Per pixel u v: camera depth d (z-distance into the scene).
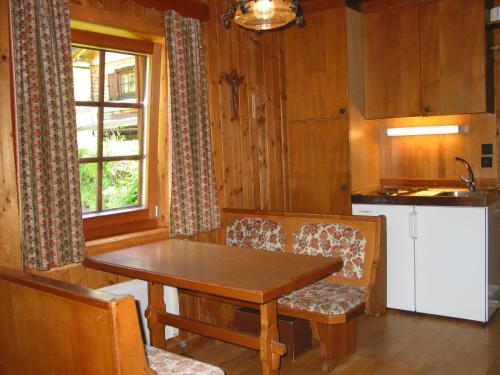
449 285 3.42
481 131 3.77
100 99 2.92
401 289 3.63
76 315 1.62
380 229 2.90
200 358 3.05
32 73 2.34
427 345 3.07
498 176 3.73
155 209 3.27
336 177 3.95
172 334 3.17
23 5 2.31
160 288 2.89
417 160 4.09
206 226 3.29
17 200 2.41
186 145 3.12
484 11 3.44
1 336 2.00
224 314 3.31
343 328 2.88
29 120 2.34
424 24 3.69
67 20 2.48
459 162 3.89
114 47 2.89
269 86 4.02
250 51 3.82
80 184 2.65
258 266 2.34
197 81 3.20
